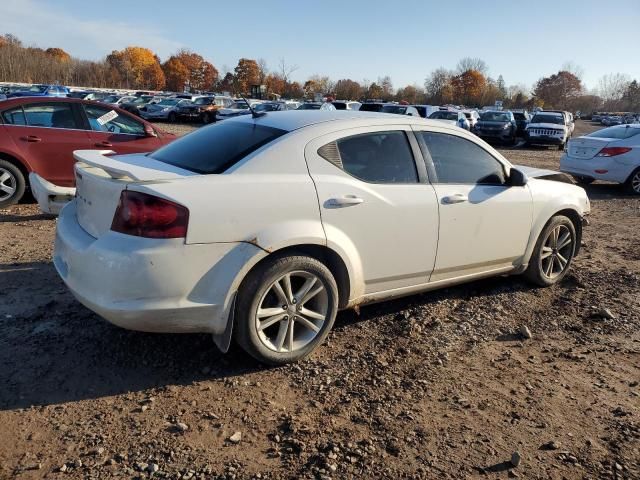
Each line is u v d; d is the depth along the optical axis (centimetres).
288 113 411
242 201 325
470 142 447
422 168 411
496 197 448
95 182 334
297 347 362
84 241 333
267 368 357
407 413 315
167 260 306
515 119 2864
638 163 1155
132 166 338
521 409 326
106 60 10269
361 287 385
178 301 313
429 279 426
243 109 2981
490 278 543
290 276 348
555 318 461
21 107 759
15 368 340
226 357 367
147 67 10512
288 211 339
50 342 373
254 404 318
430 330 423
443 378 356
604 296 514
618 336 432
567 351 404
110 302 306
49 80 8119
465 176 439
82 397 316
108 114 817
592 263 624
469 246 437
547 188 500
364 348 391
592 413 325
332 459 274
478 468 273
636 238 768
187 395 324
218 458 272
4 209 754
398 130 406
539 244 502
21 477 253
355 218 367
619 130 1230
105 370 345
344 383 345
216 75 11281
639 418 321
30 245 591
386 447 285
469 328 431
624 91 11388
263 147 353
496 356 391
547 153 2247
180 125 3147
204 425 297
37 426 289
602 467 279
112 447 276
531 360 388
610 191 1235
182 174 338
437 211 409
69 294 455
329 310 367
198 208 311
